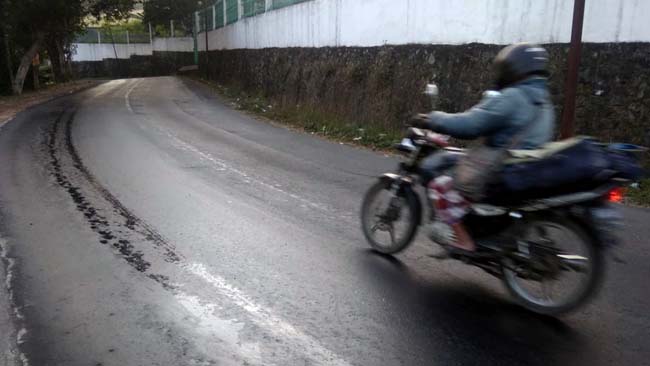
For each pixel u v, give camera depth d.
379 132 12.45
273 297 4.02
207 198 6.70
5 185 7.27
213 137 12.01
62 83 38.75
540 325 3.64
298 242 5.16
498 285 4.27
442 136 4.45
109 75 63.03
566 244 3.70
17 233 5.36
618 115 8.71
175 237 5.26
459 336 3.49
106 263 4.61
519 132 3.70
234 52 31.11
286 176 8.08
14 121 14.70
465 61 11.62
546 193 3.57
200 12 45.59
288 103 18.00
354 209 6.32
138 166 8.58
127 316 3.70
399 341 3.42
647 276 4.47
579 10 8.18
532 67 3.70
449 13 12.02
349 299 4.00
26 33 28.09
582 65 9.22
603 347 3.37
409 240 4.70
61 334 3.46
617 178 3.39
